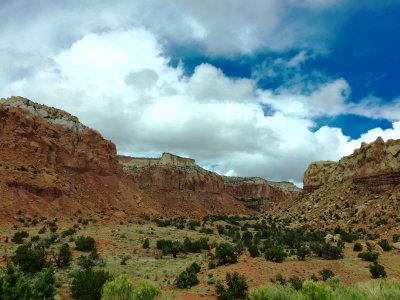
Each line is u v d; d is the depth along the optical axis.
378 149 127.12
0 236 65.94
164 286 39.62
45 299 20.48
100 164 136.25
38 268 42.19
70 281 39.28
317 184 168.00
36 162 110.94
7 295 18.75
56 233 71.81
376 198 110.88
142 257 58.88
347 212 112.25
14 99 134.50
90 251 60.31
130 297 20.83
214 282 40.06
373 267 44.47
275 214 166.38
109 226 89.75
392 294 15.82
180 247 62.72
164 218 129.88
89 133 142.00
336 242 75.62
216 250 52.56
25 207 88.31
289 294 22.66
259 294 24.66
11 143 109.38
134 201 135.00
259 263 48.84
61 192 103.00
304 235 87.50
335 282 34.88
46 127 127.44
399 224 83.69
